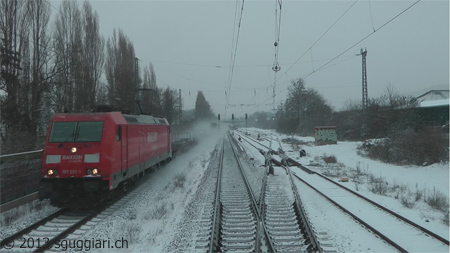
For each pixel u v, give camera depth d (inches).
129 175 545.0
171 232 363.3
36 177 541.6
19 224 397.1
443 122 1230.9
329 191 559.8
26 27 832.3
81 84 1005.8
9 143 734.5
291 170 826.2
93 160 444.5
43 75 891.4
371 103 1408.7
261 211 413.1
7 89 784.3
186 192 578.9
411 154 910.4
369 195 524.7
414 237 327.9
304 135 2276.1
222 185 625.6
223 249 301.4
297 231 346.3
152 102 1636.3
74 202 462.0
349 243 311.6
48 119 947.3
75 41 999.6
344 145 1453.0
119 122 500.4
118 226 393.7
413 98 1302.9
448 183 644.7
